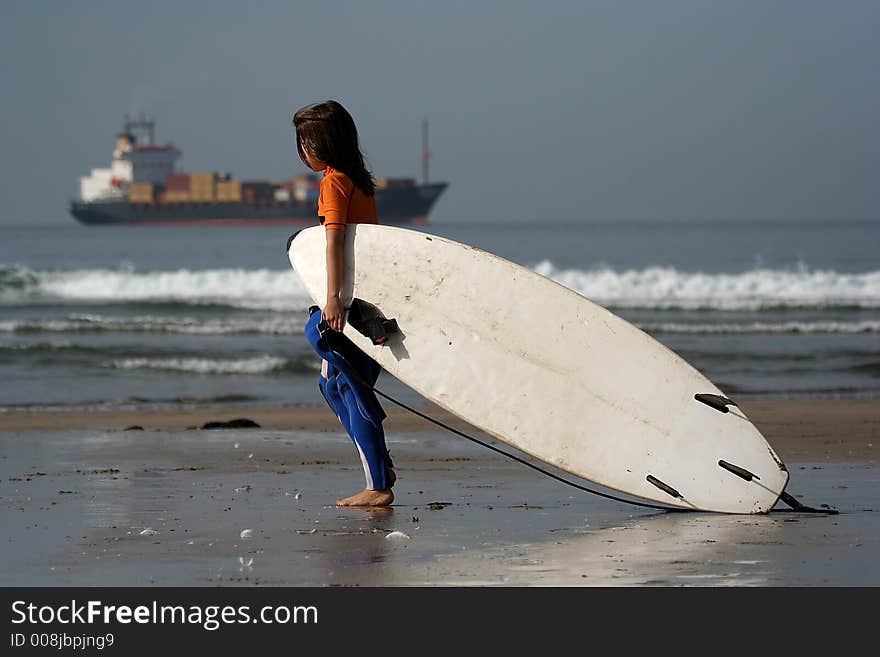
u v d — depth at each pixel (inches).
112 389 1030.4
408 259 366.9
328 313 360.8
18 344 1307.8
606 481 358.3
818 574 271.9
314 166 374.6
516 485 443.5
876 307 1894.7
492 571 277.4
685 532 326.0
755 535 320.2
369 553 297.9
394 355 364.2
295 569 280.4
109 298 1989.4
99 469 505.4
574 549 301.7
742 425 362.0
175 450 591.8
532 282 368.5
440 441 628.7
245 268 3132.4
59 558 293.9
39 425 755.4
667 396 362.0
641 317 1790.1
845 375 1138.0
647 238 5772.6
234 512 369.4
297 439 653.9
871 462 534.3
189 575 275.7
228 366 1168.2
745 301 2000.5
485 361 363.9
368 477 383.6
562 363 363.9
